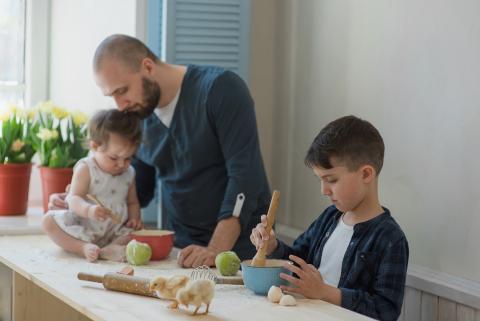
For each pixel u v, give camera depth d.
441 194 2.44
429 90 2.49
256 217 2.62
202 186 2.64
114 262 2.31
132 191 2.67
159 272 2.18
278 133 3.31
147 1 3.03
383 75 2.69
